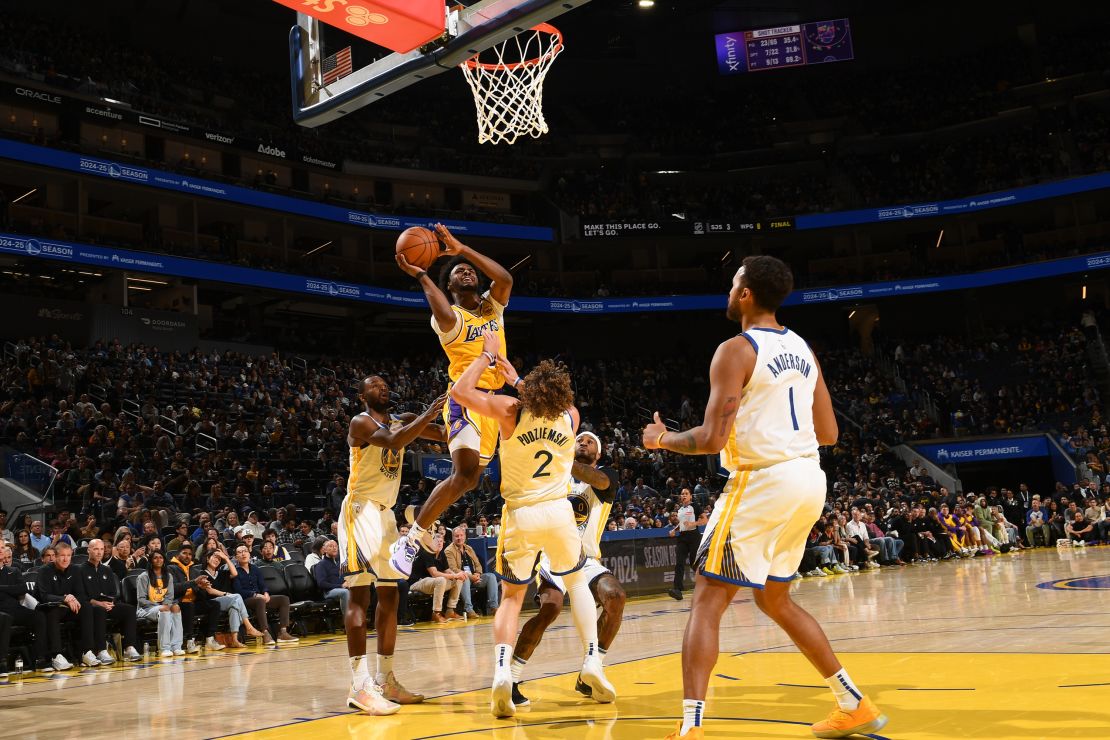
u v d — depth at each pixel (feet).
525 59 34.55
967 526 67.10
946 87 116.67
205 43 101.45
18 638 29.96
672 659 21.13
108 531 42.04
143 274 83.71
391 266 107.96
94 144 85.10
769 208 110.83
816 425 12.43
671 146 115.96
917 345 108.17
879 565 60.59
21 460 47.03
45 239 73.41
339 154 97.35
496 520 51.85
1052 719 11.73
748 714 13.39
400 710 16.20
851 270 114.62
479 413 15.69
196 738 14.40
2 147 72.90
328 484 58.65
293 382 79.00
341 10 21.66
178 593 33.12
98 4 92.73
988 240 111.96
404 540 16.85
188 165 87.10
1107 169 100.48
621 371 105.81
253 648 33.12
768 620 29.48
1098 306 106.42
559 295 105.40
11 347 66.39
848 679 11.62
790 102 120.16
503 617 15.37
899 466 88.43
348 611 16.96
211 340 83.51
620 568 49.11
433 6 22.52
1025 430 90.33
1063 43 113.60
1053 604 27.73
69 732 15.76
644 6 112.27
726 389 11.29
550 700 16.39
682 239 106.63
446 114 112.57
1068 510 71.51
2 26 81.35
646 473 78.59
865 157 115.24
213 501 51.57
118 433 57.36
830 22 118.21
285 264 90.89
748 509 11.30
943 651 18.81
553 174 112.88
